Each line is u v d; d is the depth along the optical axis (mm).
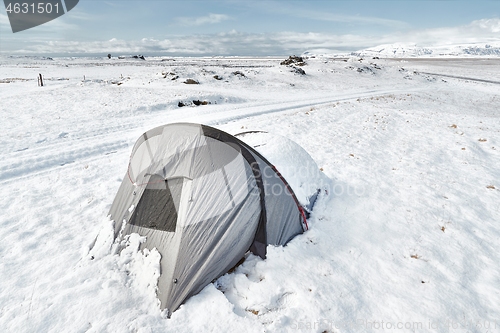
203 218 4293
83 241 5219
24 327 3432
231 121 15414
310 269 4355
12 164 8625
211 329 3408
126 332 3336
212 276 4129
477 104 28484
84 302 3758
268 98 25922
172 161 4707
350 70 51188
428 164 8977
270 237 4762
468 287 4059
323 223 5641
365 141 11516
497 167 8781
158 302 3797
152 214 4605
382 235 5289
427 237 5223
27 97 20922
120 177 8227
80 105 18734
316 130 13211
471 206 6367
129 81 32000
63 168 8781
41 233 5441
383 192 7062
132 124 14336
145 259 4316
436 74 59812
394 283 4133
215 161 4566
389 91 34438
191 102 21547
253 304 3787
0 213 6152
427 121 15656
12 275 4348
